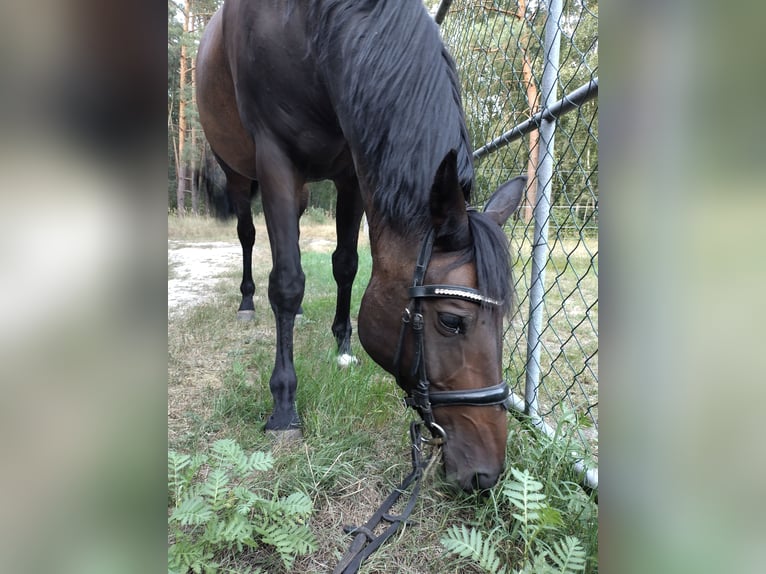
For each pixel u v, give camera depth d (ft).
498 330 3.91
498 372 3.95
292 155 6.13
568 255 5.28
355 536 3.89
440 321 3.88
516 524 3.75
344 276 8.31
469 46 8.34
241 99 6.32
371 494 4.50
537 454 4.63
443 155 4.07
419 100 4.17
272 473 4.69
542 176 5.61
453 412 3.99
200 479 4.69
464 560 3.63
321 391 6.22
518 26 8.06
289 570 3.47
